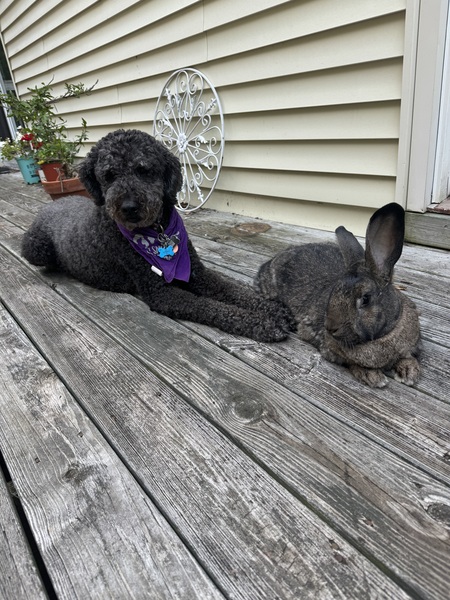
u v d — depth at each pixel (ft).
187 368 2.53
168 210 3.55
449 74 3.37
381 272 2.11
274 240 4.58
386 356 2.20
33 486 1.82
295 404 2.16
